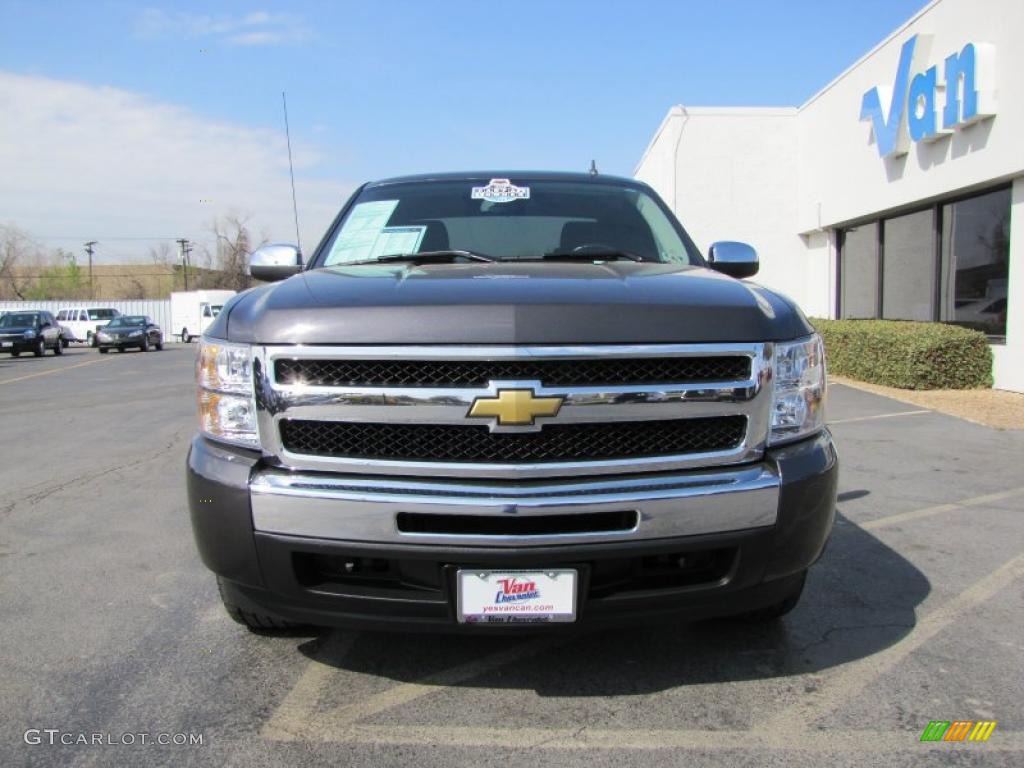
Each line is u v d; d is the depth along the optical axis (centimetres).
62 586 371
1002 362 1011
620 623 233
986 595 351
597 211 378
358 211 383
